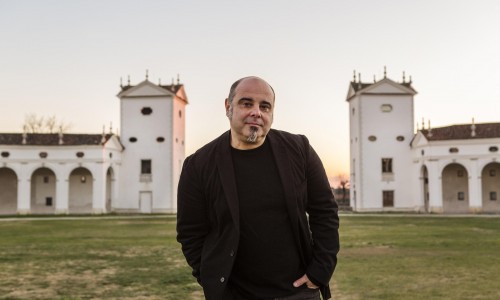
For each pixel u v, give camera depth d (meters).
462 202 60.50
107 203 65.94
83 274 14.90
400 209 62.53
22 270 15.73
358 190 63.56
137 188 64.81
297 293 3.76
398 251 19.75
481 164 56.06
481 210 55.97
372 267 15.67
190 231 4.05
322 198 3.94
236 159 3.85
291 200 3.75
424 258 17.72
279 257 3.74
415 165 61.59
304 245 3.84
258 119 3.70
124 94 65.69
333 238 3.89
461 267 15.62
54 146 59.72
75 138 61.41
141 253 19.84
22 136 60.88
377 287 12.50
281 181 3.77
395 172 62.97
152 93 65.50
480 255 18.48
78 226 37.38
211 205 3.89
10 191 65.19
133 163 65.19
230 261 3.72
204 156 3.97
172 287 12.87
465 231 29.80
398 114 63.53
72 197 64.69
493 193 59.62
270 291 3.76
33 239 26.25
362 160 63.12
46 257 18.77
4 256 19.11
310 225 4.00
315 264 3.80
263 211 3.74
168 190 64.75
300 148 3.94
